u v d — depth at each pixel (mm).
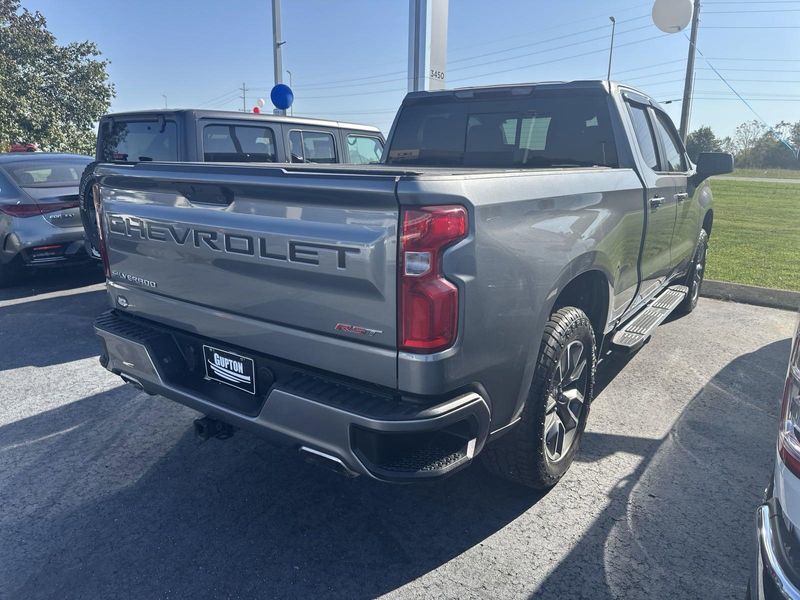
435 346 2082
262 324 2482
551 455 3018
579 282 3188
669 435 3746
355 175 2080
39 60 23562
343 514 2986
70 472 3363
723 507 3006
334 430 2189
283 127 7203
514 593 2449
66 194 7324
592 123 3883
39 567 2602
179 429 3879
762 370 4824
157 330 3041
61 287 7715
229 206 2492
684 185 4809
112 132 6922
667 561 2621
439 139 4609
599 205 3025
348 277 2154
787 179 44812
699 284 6594
